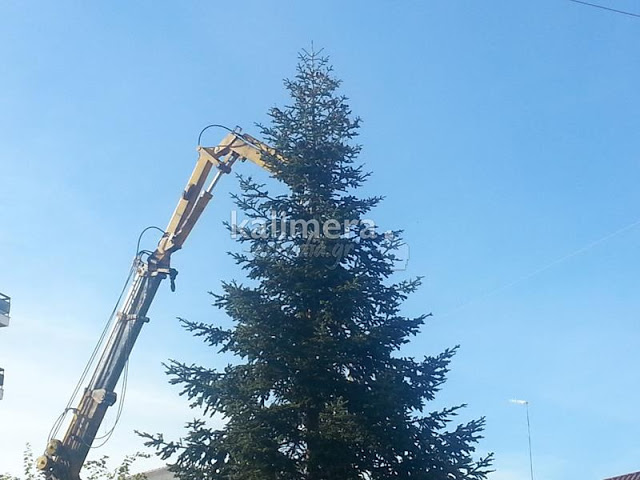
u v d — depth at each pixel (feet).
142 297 75.97
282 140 75.10
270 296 69.77
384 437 61.87
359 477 61.41
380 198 73.10
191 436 63.77
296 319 68.74
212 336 67.41
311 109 76.23
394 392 62.08
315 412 65.21
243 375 65.92
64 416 71.72
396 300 70.28
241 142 80.53
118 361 73.31
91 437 71.10
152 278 76.64
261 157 76.54
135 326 74.90
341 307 67.05
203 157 79.56
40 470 69.41
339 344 65.05
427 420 65.41
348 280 68.39
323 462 60.85
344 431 60.13
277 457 60.08
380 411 61.52
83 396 72.02
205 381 65.16
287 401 65.62
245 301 66.90
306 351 64.54
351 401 63.93
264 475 59.57
